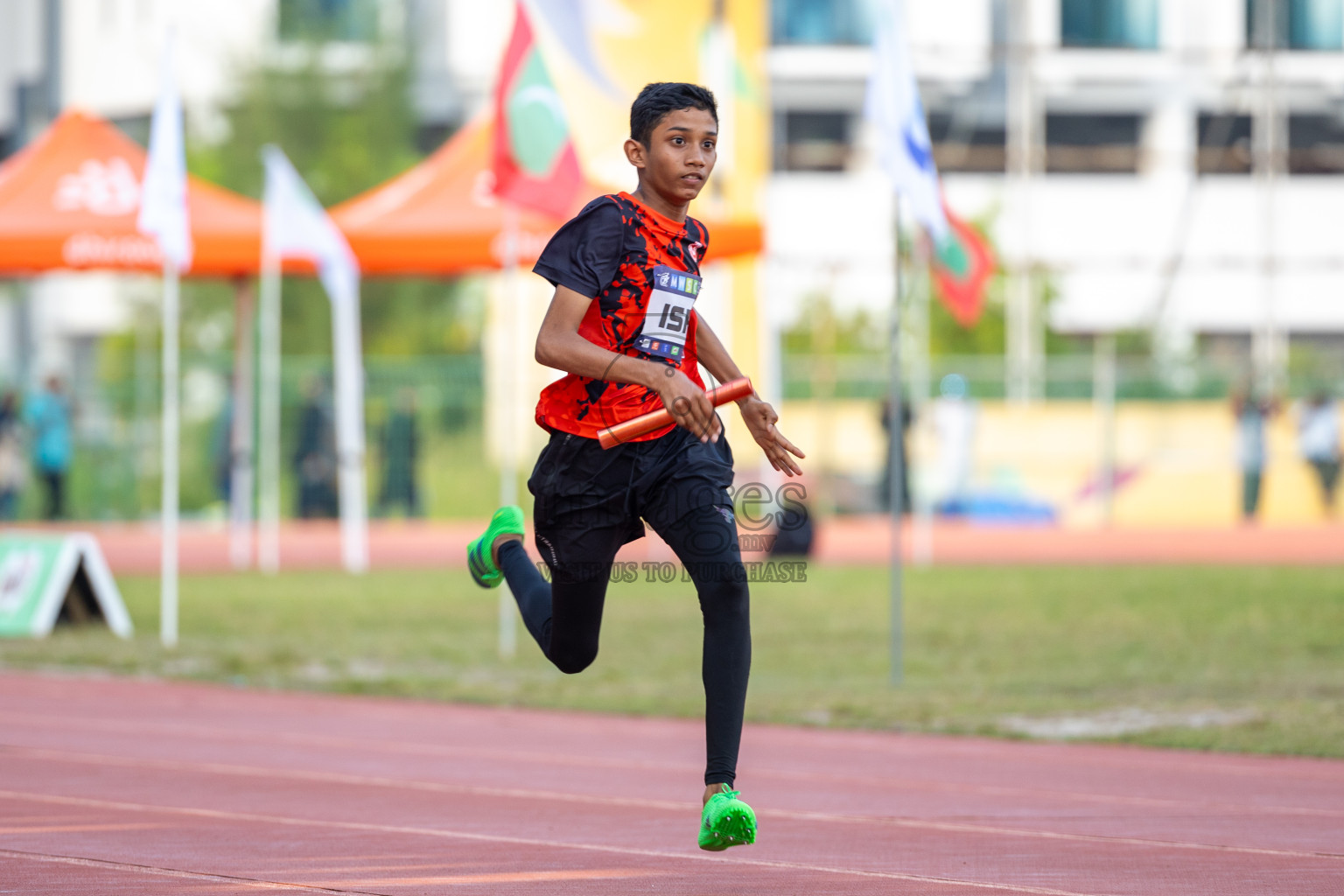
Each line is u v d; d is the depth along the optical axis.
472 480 86.94
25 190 54.94
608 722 27.75
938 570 61.88
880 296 119.44
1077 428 88.00
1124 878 15.16
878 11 33.50
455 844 16.78
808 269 115.44
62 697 30.48
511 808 19.16
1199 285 125.81
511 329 38.44
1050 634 41.00
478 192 57.34
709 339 15.11
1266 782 21.55
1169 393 89.00
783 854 16.36
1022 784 21.41
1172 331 119.19
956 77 123.69
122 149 56.66
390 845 16.62
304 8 128.25
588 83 48.75
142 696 30.75
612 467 14.09
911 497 87.06
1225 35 126.38
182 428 91.12
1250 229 126.31
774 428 13.73
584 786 21.02
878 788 21.09
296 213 55.22
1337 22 123.69
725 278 59.84
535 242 55.50
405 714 28.67
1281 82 123.06
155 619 45.16
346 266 55.78
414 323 126.94
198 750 24.08
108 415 85.69
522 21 37.69
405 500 84.75
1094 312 125.25
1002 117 124.06
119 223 54.25
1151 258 126.19
